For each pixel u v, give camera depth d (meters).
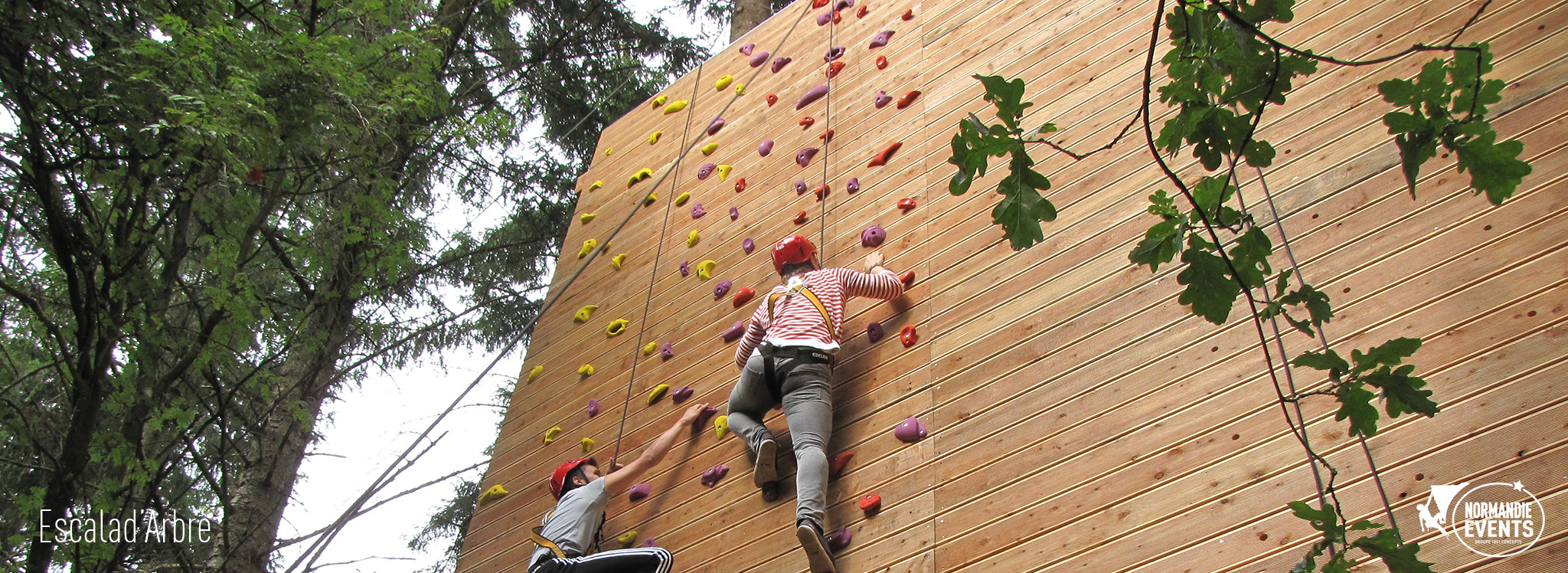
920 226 4.50
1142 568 2.96
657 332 5.25
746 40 6.86
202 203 5.69
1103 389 3.42
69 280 5.09
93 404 5.20
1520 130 3.10
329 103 5.99
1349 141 3.46
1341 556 2.21
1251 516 2.87
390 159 7.01
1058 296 3.78
